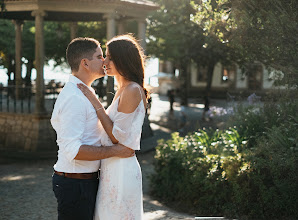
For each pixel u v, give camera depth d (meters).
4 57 17.56
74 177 2.41
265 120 5.76
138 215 2.51
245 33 4.88
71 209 2.43
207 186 5.12
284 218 4.53
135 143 2.43
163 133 13.20
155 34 12.66
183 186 5.68
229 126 6.45
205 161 5.38
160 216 4.78
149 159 9.71
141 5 10.59
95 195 2.53
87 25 14.26
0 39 16.75
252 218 4.69
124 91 2.39
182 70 17.45
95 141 2.46
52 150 10.13
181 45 12.28
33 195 6.10
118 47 2.42
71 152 2.28
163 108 24.14
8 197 5.94
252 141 5.66
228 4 5.10
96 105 2.42
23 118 10.36
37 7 9.99
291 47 4.71
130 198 2.45
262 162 4.71
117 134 2.37
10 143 10.46
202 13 5.36
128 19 11.96
